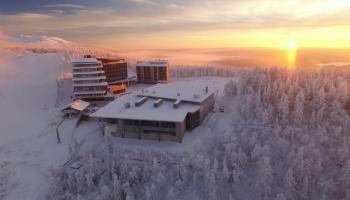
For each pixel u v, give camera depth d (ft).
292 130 236.84
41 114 338.13
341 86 298.56
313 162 205.26
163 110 255.09
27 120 320.50
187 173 193.98
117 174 201.67
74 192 193.47
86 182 193.77
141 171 199.72
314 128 249.14
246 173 201.16
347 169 190.39
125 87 421.18
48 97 388.16
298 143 230.27
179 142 239.30
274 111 277.03
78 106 315.78
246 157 204.33
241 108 281.33
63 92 398.42
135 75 529.04
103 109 263.70
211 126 270.26
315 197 187.83
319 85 318.24
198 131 259.80
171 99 280.31
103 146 227.61
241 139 226.17
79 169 206.90
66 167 216.95
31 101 376.68
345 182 188.65
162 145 235.81
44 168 225.97
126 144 240.73
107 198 180.24
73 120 305.32
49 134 279.69
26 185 210.79
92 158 203.41
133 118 239.09
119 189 183.52
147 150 225.56
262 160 187.93
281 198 169.58
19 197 201.05
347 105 281.74
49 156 240.32
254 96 303.27
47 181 211.61
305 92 302.66
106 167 204.74
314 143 226.38
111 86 411.13
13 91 399.24
